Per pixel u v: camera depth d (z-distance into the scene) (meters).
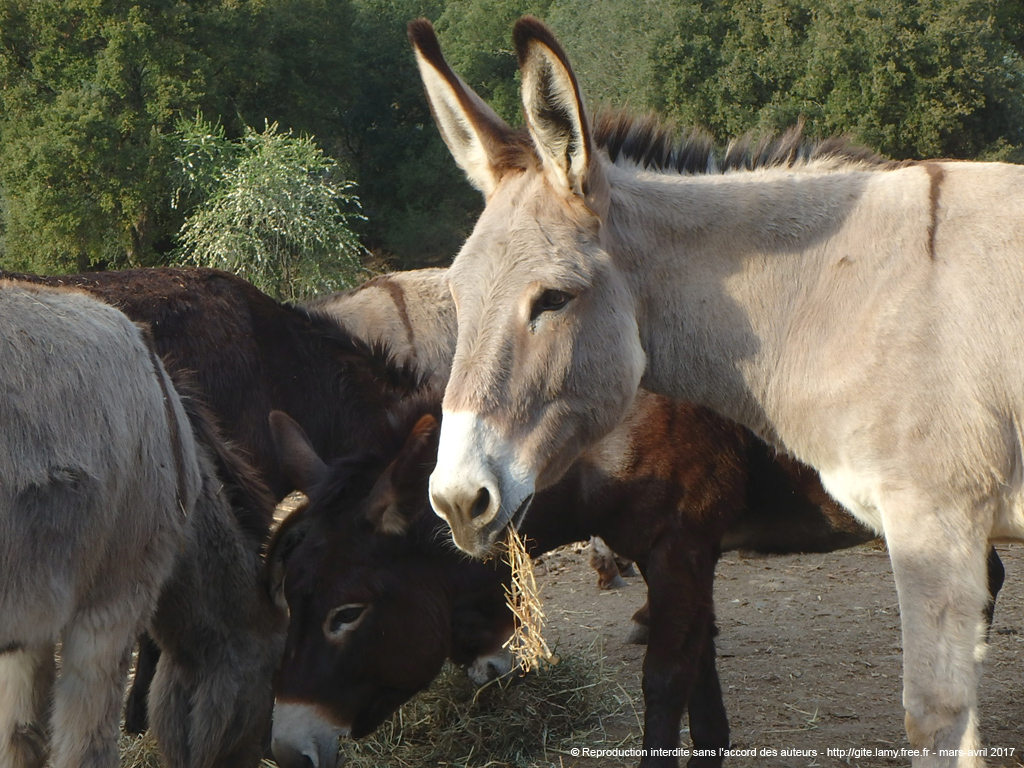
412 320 4.98
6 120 24.09
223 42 26.06
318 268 17.55
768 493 3.33
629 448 3.16
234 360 3.92
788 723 3.69
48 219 22.58
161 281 4.03
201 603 2.96
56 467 2.36
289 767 2.74
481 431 2.15
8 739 2.80
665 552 3.16
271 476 3.98
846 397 2.36
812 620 4.84
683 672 3.09
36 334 2.43
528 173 2.32
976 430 2.25
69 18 23.84
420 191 31.97
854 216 2.43
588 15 22.97
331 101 30.44
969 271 2.30
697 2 22.02
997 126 20.52
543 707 3.70
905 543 2.27
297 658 2.79
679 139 2.70
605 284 2.28
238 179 18.11
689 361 2.51
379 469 2.94
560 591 5.42
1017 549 5.88
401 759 3.37
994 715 3.68
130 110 23.39
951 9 19.98
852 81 20.30
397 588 2.86
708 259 2.47
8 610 2.32
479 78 33.28
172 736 2.96
